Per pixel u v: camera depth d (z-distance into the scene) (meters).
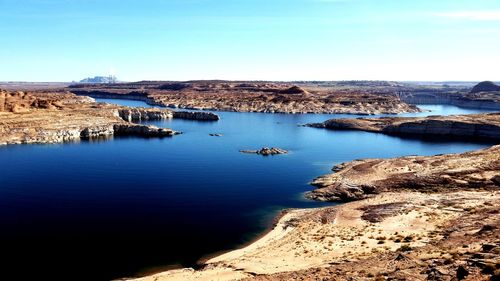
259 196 73.56
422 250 32.34
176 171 93.75
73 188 77.38
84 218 60.38
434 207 53.97
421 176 72.19
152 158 109.75
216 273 38.72
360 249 41.06
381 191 70.69
